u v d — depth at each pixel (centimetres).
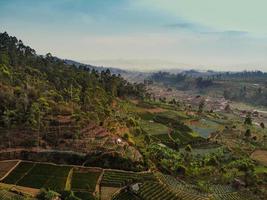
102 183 14475
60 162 16125
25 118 18038
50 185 13812
